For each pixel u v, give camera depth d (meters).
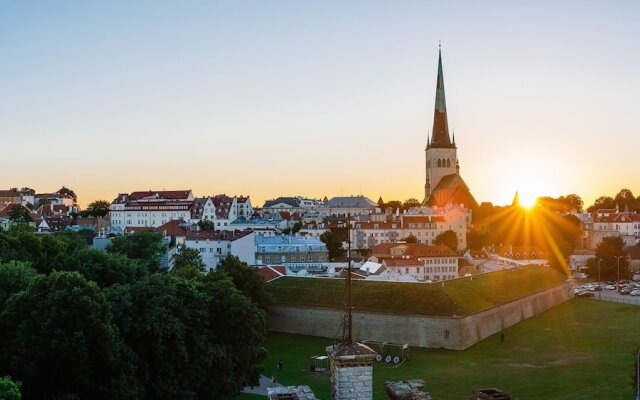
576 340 121.06
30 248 107.75
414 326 119.00
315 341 123.31
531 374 97.50
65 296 59.72
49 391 59.28
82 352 58.19
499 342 120.94
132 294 71.44
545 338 123.69
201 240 187.75
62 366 58.75
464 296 126.69
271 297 131.25
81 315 59.84
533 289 153.00
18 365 57.94
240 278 125.75
